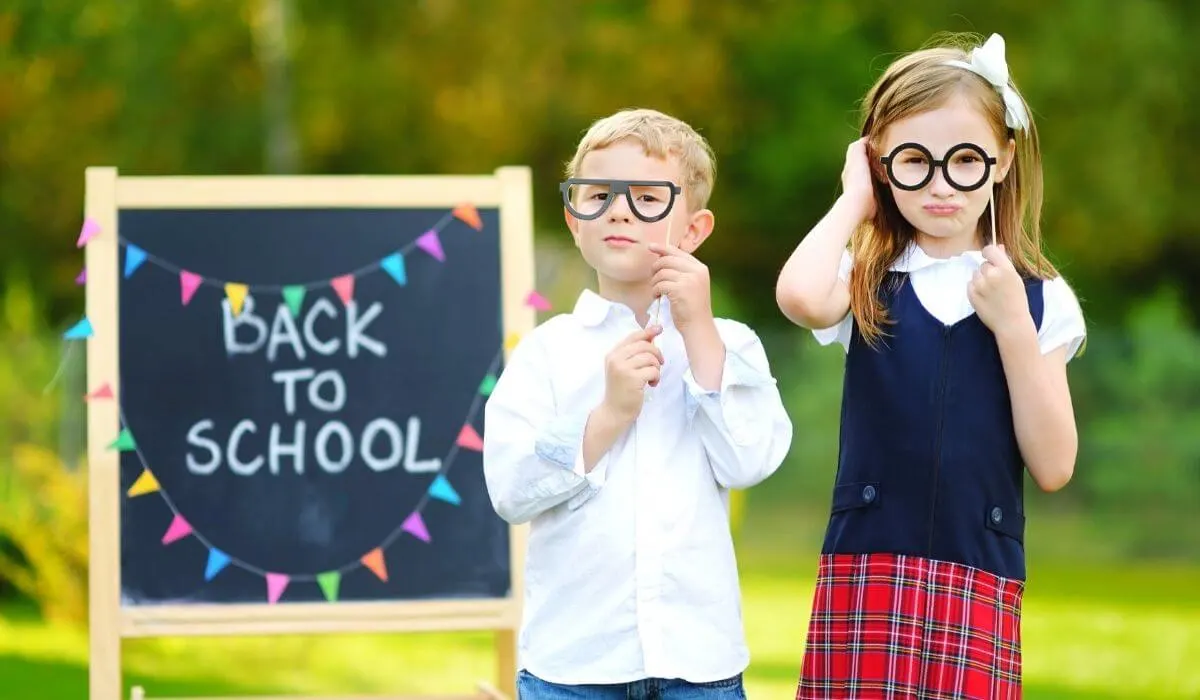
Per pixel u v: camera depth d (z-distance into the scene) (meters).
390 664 9.61
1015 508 3.85
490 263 5.59
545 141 20.86
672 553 3.88
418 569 5.33
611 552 3.87
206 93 19.86
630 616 3.85
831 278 3.85
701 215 4.13
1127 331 20.84
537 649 3.93
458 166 20.58
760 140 20.66
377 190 5.57
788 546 17.23
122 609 5.14
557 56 20.08
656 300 4.00
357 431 5.41
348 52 19.86
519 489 3.89
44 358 13.77
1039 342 3.89
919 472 3.81
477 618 5.32
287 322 5.45
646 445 3.93
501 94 19.97
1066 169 20.09
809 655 3.89
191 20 19.59
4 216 20.98
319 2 19.92
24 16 20.16
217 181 5.49
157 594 5.18
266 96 19.64
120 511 5.21
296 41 19.42
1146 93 20.33
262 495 5.31
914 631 3.75
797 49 20.30
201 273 5.43
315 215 5.54
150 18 19.72
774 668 9.56
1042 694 8.86
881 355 3.89
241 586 5.23
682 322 3.88
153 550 5.21
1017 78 19.70
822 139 20.22
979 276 3.76
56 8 20.08
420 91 20.17
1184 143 21.50
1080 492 17.53
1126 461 17.42
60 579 11.09
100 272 5.34
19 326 14.45
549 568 3.93
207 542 5.25
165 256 5.42
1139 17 20.30
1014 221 4.00
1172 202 21.38
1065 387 3.86
